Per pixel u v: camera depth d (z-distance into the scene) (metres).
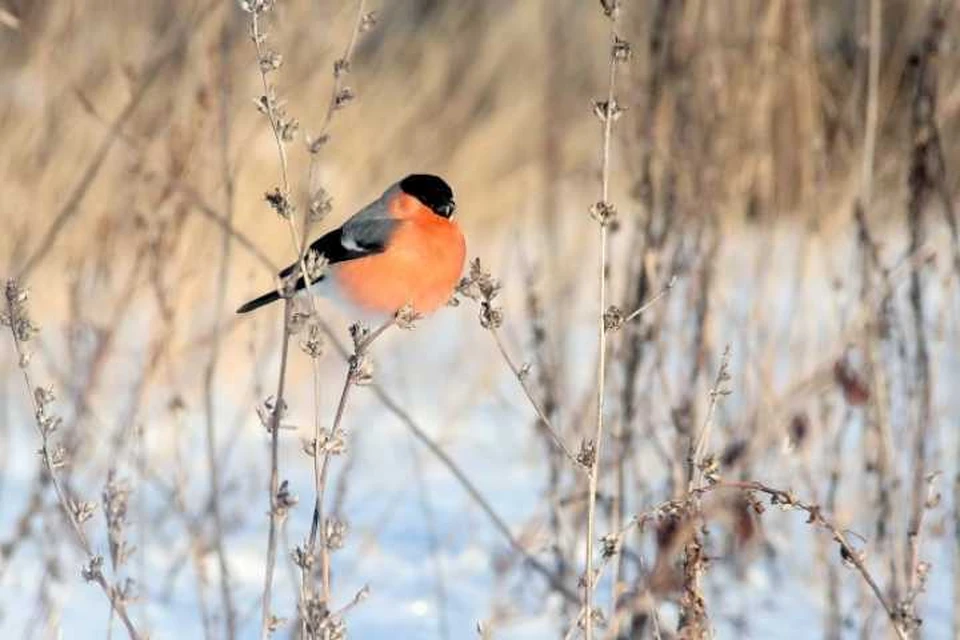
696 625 6.58
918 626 6.55
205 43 11.43
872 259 9.36
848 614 8.94
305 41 13.77
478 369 13.71
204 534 9.85
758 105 11.01
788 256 13.22
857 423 11.92
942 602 9.51
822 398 10.05
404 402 13.32
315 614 6.04
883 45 13.46
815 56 11.48
